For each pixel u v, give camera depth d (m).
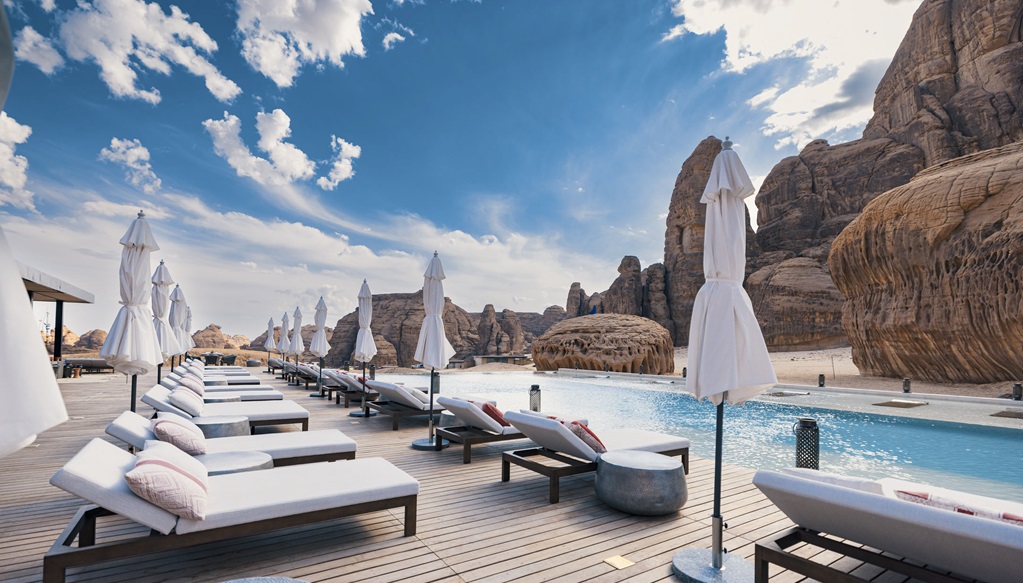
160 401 6.83
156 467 3.22
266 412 7.93
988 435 10.88
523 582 3.35
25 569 3.48
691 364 3.68
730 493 5.30
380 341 88.25
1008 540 2.29
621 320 33.91
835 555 3.71
